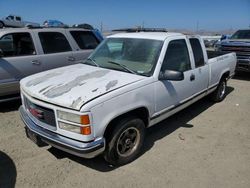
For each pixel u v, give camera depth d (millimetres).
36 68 6734
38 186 3691
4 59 6234
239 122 6113
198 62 5859
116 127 3934
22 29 6688
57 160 4316
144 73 4488
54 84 4086
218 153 4688
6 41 6391
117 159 4090
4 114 6234
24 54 6617
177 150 4738
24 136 5125
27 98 4148
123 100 3885
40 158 4367
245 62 10688
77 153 3598
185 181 3891
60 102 3596
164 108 4793
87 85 3967
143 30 6531
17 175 3918
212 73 6492
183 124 5891
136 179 3900
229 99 7906
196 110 6840
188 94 5492
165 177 3967
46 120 3855
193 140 5141
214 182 3895
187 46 5445
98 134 3641
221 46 11367
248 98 8086
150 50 4785
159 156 4516
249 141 5176
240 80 10875
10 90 6410
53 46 7102
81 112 3467
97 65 4973
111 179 3883
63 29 7414
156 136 5266
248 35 11961
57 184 3744
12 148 4668
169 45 4910
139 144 4371
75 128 3561
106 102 3664
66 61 7293
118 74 4434
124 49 5027
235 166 4309
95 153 3648
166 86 4699
